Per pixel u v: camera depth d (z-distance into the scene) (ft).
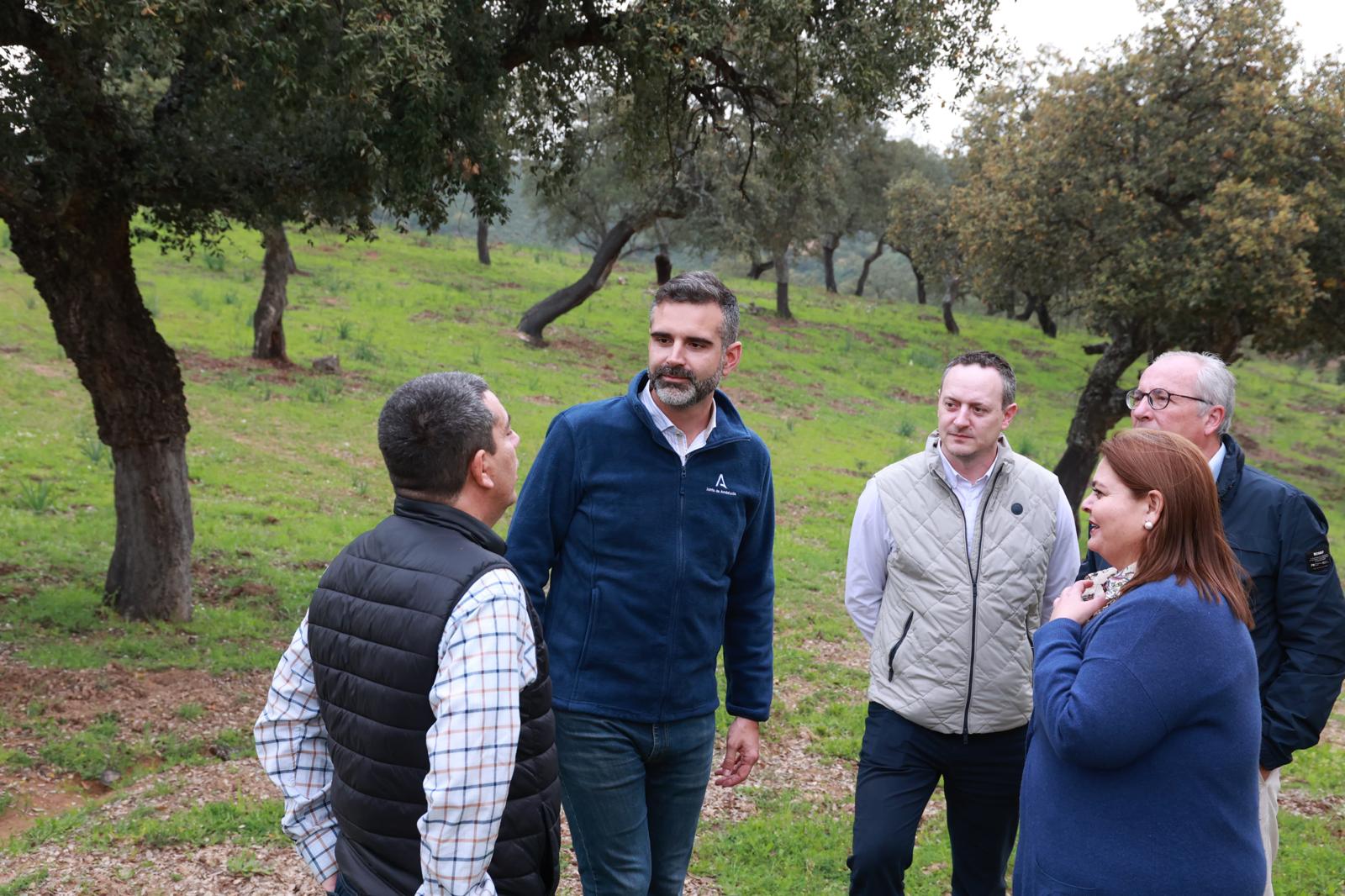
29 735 18.33
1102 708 6.57
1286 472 74.54
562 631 9.08
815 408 71.05
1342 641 8.89
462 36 23.44
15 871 12.90
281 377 53.21
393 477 6.75
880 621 10.95
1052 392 90.02
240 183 22.82
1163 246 42.32
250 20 17.84
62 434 39.78
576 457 9.02
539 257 117.19
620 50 26.61
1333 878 15.07
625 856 9.06
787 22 25.59
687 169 70.49
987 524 10.41
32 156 21.25
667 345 8.83
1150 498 7.03
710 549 9.18
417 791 6.18
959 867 11.06
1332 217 41.34
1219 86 42.91
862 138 115.24
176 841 13.96
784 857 15.08
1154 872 6.59
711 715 9.57
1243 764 6.68
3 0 19.31
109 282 23.53
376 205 25.09
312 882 12.95
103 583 26.94
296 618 27.02
